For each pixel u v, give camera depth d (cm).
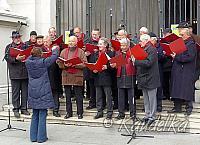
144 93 859
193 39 893
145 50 826
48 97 771
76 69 919
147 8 1380
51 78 950
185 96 870
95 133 848
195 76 897
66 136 824
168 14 1189
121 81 891
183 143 745
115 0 1359
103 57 847
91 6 1266
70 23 1289
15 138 816
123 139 787
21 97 1012
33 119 788
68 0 1268
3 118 1027
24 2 1224
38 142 777
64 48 955
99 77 914
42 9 1227
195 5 1205
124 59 835
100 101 941
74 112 1017
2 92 1096
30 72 773
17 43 972
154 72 839
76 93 946
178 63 878
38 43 914
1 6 1147
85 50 936
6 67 1120
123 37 885
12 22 1138
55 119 959
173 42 816
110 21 1305
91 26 1268
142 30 873
